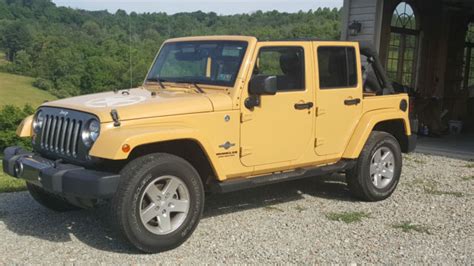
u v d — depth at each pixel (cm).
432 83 1307
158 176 460
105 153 434
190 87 556
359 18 1128
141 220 452
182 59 588
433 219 580
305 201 645
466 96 1444
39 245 481
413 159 947
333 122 609
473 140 1205
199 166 531
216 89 535
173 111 483
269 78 513
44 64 7169
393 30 1167
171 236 468
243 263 446
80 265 436
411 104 1186
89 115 465
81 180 438
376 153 646
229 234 517
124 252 466
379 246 492
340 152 621
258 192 684
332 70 610
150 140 450
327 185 726
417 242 505
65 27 9062
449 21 1326
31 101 6231
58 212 582
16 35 8700
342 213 592
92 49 5709
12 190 680
